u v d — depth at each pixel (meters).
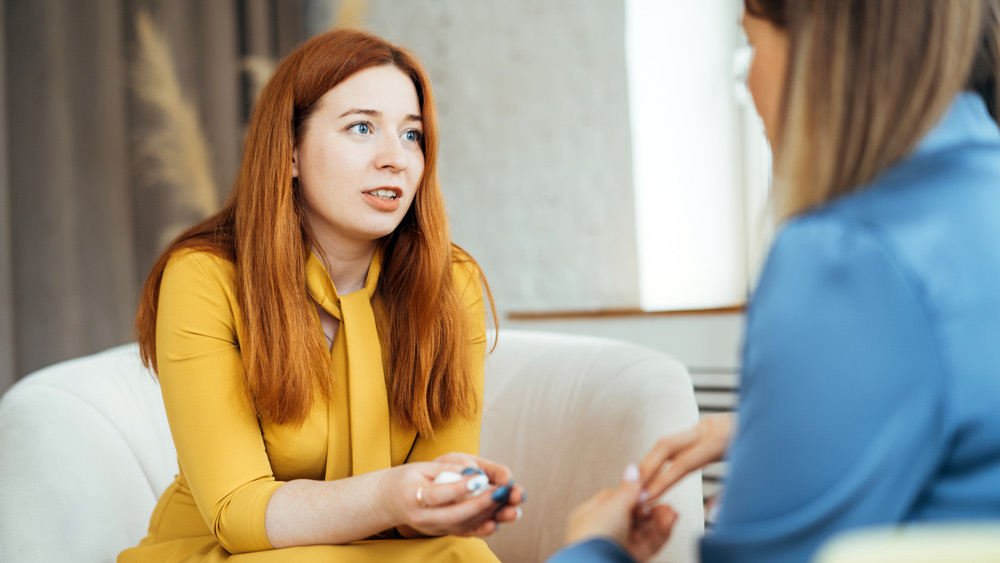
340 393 1.16
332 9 3.46
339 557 0.97
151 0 2.90
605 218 2.92
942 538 0.39
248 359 1.09
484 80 3.13
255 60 3.02
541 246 3.03
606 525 0.71
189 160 2.76
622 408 1.38
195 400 1.07
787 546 0.52
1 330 2.36
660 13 2.83
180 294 1.10
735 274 2.74
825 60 0.60
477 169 3.14
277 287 1.11
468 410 1.24
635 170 2.87
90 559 1.27
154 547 1.13
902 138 0.58
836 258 0.52
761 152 2.67
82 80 2.66
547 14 3.02
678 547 1.18
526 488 1.48
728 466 0.57
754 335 0.56
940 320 0.50
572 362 1.54
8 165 2.46
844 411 0.50
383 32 3.32
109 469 1.37
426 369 1.20
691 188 2.80
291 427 1.12
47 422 1.33
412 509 0.91
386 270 1.25
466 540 1.04
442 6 3.21
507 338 1.67
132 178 2.85
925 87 0.58
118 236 2.73
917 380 0.50
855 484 0.50
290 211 1.13
